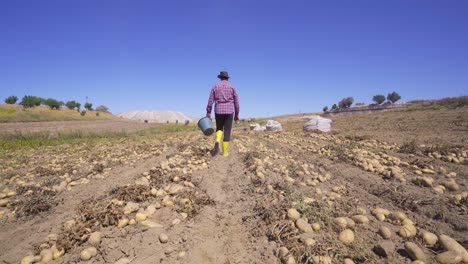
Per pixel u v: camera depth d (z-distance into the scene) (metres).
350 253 2.25
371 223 2.81
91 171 5.72
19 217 3.31
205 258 2.36
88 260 2.35
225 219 3.13
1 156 8.80
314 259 2.14
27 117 39.56
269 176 4.70
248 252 2.44
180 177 4.68
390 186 3.97
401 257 2.21
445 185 3.85
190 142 10.80
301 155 7.01
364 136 10.24
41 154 9.28
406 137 9.97
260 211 3.14
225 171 5.29
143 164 6.36
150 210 3.21
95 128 27.73
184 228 2.85
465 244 2.37
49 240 2.64
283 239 2.52
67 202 3.79
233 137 12.16
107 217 2.96
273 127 16.08
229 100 6.39
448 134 9.94
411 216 3.01
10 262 2.38
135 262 2.29
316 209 3.03
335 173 5.00
